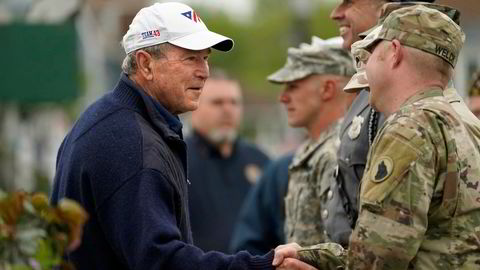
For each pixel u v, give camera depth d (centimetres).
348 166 616
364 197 511
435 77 527
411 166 504
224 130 1002
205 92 1005
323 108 747
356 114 620
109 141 566
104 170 561
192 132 1011
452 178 509
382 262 503
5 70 1420
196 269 546
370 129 607
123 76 591
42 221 457
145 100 580
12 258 450
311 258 561
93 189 563
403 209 502
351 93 683
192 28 583
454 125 515
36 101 1435
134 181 555
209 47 578
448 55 525
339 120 739
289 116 760
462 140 515
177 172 578
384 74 529
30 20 1488
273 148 3262
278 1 4303
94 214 567
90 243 567
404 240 501
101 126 571
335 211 629
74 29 1434
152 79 584
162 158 565
